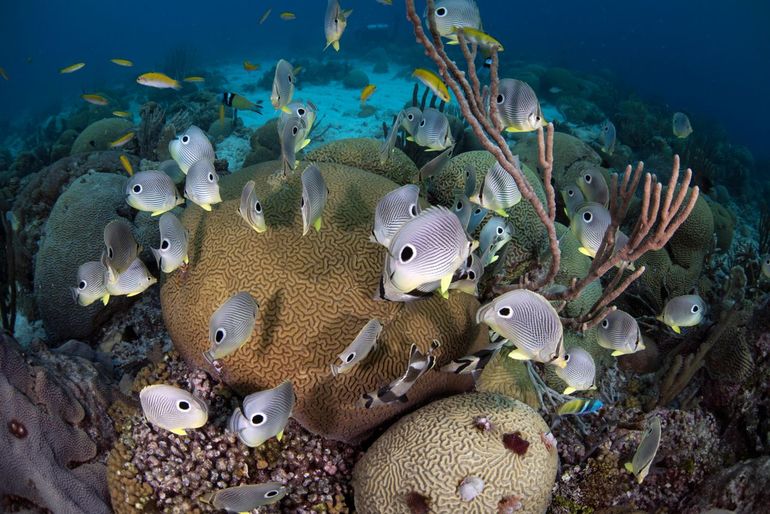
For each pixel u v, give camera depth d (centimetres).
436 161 116
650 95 795
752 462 99
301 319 92
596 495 103
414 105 276
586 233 98
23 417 90
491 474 80
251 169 115
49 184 182
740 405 116
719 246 226
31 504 90
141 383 105
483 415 85
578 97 524
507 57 886
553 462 86
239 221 100
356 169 114
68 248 141
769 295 122
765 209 290
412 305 95
